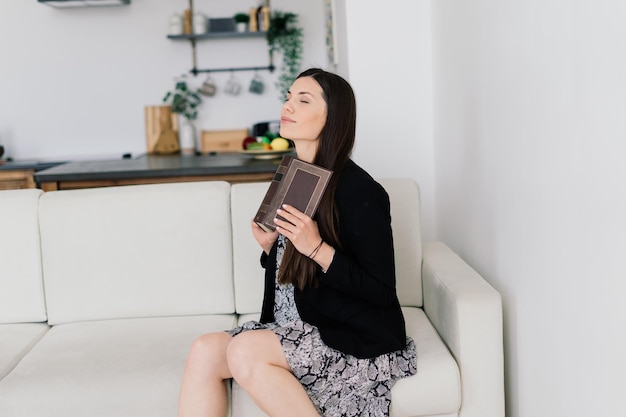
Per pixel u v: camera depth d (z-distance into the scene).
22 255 2.32
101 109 5.10
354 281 1.72
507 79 1.99
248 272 2.33
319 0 4.99
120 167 3.52
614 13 1.33
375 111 3.12
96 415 1.84
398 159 3.14
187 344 2.06
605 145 1.39
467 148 2.48
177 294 2.33
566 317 1.64
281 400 1.67
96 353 2.00
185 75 5.09
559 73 1.61
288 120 1.80
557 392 1.71
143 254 2.32
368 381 1.77
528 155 1.84
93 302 2.32
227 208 2.33
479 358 1.88
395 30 3.07
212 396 1.75
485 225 2.29
